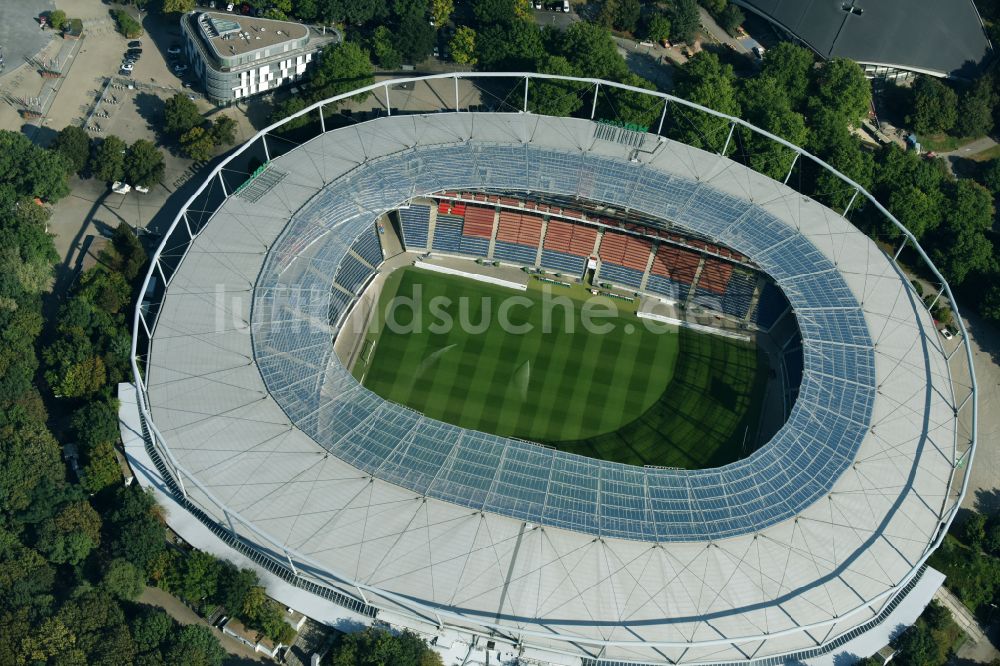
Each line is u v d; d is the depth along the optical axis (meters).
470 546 141.50
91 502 156.38
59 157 197.62
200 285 169.88
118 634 135.12
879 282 183.50
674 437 177.38
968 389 187.50
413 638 138.00
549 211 197.62
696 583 140.88
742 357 190.88
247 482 147.25
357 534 142.00
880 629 146.75
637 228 196.50
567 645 137.00
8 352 165.12
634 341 191.88
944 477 157.50
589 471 154.00
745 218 189.88
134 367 152.75
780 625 138.38
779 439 161.00
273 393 157.50
